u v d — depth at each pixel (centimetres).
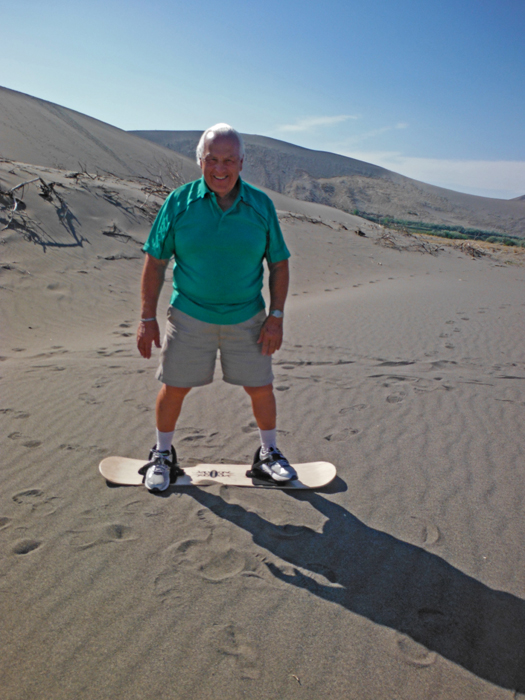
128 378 458
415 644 167
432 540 221
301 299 1043
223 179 221
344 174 18100
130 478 268
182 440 326
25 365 507
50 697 145
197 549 213
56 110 5178
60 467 284
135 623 173
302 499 254
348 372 480
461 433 331
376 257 1652
